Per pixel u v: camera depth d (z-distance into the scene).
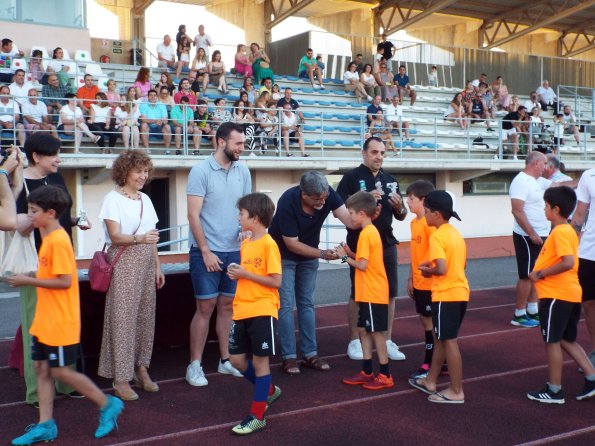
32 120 13.53
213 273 5.88
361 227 5.78
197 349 5.91
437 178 19.47
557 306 5.28
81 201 14.57
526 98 25.06
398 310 9.63
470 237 17.03
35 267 4.94
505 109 22.89
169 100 15.42
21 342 5.87
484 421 4.97
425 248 5.83
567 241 5.19
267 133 16.53
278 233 6.17
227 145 5.84
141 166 5.36
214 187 5.85
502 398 5.52
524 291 8.32
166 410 5.23
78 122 13.95
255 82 19.83
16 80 14.15
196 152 15.20
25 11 17.12
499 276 13.44
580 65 26.86
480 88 22.34
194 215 5.75
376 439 4.62
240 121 16.02
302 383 5.95
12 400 5.52
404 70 21.77
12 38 16.91
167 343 7.19
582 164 20.52
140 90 15.83
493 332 8.11
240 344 4.91
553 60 26.19
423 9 24.83
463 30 27.73
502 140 20.23
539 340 7.64
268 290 4.86
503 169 19.00
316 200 5.83
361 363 6.63
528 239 8.09
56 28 17.39
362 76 20.92
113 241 5.28
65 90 14.62
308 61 21.11
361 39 23.30
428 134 20.16
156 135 15.36
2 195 4.79
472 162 18.39
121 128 14.38
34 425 4.68
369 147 6.46
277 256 4.86
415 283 5.93
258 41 24.28
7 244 5.04
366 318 5.73
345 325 8.55
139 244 5.38
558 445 4.52
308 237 6.21
